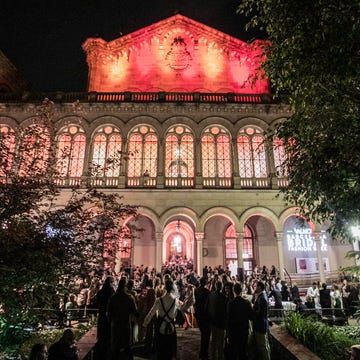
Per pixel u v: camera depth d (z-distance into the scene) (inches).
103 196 393.4
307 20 287.3
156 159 967.0
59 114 974.4
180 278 685.3
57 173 389.1
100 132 981.2
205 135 995.3
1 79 1098.1
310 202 403.2
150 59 1130.0
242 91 1114.7
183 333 478.6
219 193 930.1
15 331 320.8
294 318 376.2
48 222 325.7
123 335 292.5
